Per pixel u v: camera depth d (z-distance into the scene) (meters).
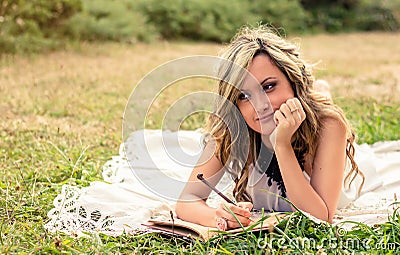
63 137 4.84
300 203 3.00
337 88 7.48
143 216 3.17
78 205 3.30
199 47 12.19
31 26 10.02
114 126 5.37
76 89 6.96
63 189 3.46
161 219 3.17
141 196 3.64
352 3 17.72
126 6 13.34
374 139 4.91
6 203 3.30
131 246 2.85
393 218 2.97
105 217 3.20
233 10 14.23
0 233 2.87
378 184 3.91
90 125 5.38
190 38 13.87
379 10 17.50
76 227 3.12
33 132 4.98
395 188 3.93
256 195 3.34
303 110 3.02
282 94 3.02
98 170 4.09
